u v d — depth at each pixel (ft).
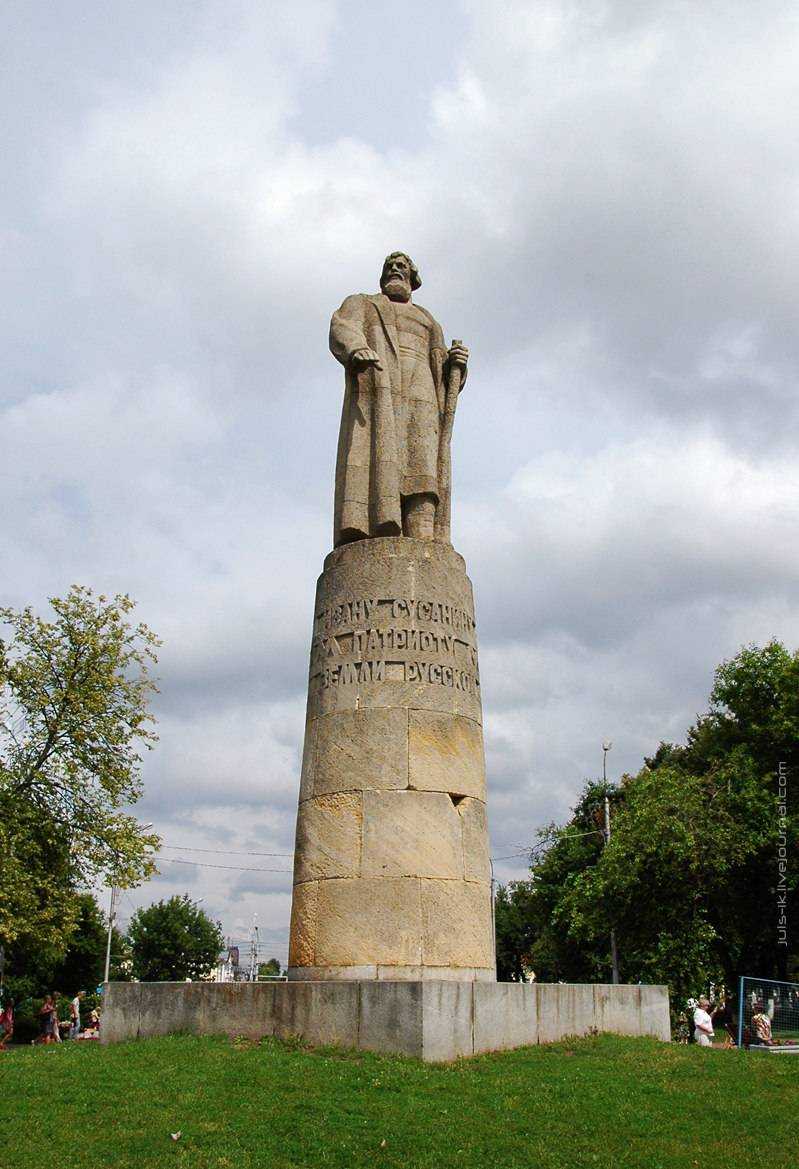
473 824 41.24
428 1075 31.35
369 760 40.47
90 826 88.22
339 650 42.91
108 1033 39.50
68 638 91.09
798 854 98.63
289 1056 33.22
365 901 38.55
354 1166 24.98
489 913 41.27
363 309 49.88
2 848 80.43
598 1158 26.50
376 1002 34.09
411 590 43.11
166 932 221.87
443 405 49.67
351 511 46.19
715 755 111.24
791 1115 31.76
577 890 102.22
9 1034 86.94
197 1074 31.19
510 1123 28.19
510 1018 36.83
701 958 92.63
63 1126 26.96
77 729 88.84
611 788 150.92
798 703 103.91
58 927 86.89
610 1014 42.86
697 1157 27.27
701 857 92.27
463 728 42.24
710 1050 41.14
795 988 71.56
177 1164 24.48
